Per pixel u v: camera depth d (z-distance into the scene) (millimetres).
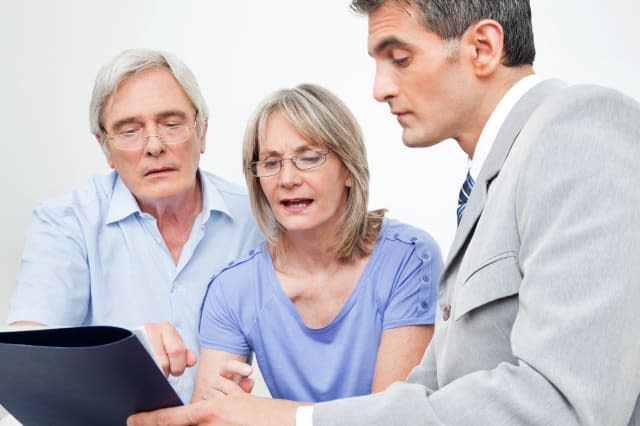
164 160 1675
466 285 901
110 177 1904
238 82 2559
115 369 1000
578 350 741
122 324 1804
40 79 2449
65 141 2477
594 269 748
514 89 985
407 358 1508
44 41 2447
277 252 1595
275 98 1489
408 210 2623
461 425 806
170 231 1844
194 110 1718
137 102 1645
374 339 1541
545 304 769
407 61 993
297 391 1558
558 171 799
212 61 2547
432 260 1557
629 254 745
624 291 739
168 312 1816
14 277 2428
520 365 794
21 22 2426
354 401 878
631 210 755
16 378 1089
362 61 2564
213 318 1582
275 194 1491
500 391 792
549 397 761
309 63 2566
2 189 2422
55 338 1078
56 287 1716
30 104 2443
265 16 2545
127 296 1811
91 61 2484
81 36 2473
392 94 1017
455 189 2613
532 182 820
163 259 1825
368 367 1542
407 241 1566
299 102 1459
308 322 1593
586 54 2562
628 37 2545
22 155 2445
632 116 801
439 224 2625
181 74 1682
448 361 956
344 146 1476
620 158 775
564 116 819
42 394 1117
